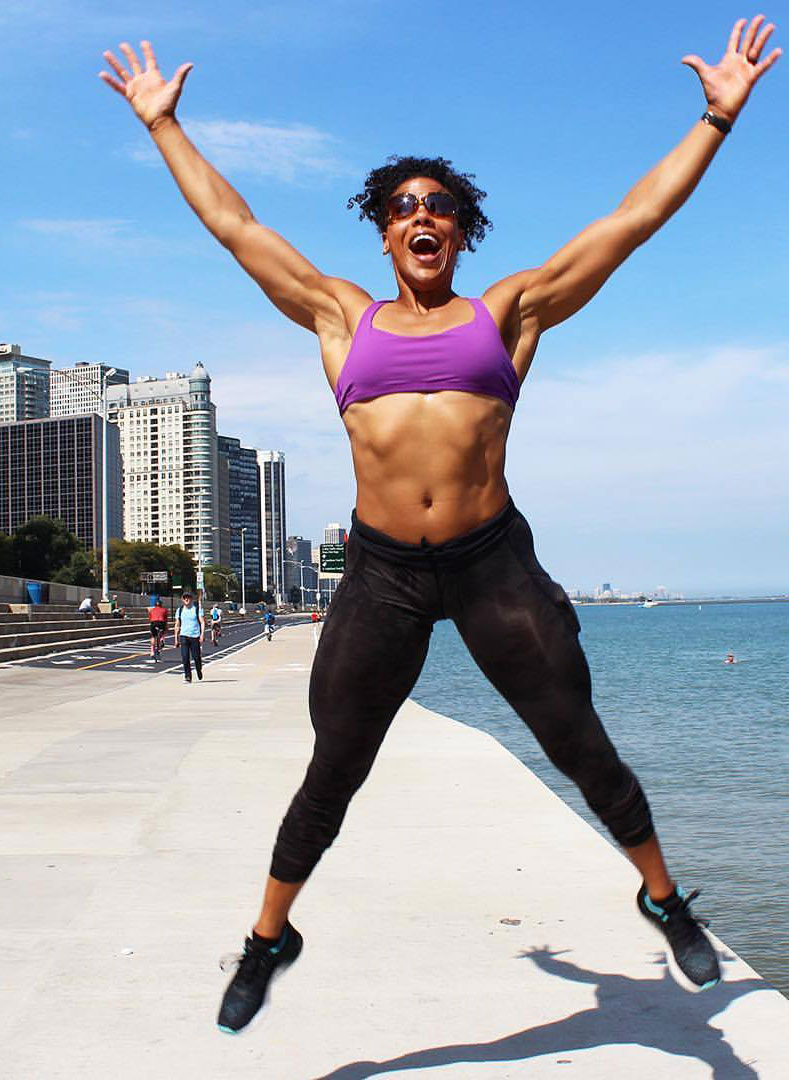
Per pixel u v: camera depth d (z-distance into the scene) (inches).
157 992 147.3
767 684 1203.2
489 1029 132.7
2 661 1053.8
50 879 208.8
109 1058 125.9
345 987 148.3
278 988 148.1
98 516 5487.2
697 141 109.6
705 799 421.4
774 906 271.1
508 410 107.2
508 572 106.5
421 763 354.9
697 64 110.3
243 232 115.8
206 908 188.9
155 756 382.6
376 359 105.2
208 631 2257.6
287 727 484.7
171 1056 126.3
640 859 113.3
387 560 106.6
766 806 402.9
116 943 169.2
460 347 104.0
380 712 109.3
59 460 5565.9
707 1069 119.3
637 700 971.9
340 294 113.8
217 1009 140.9
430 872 211.6
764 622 7037.4
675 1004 139.2
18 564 3720.5
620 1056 123.4
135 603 2559.1
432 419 103.8
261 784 320.5
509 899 191.9
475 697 1005.8
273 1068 122.6
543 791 301.0
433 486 104.3
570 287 110.3
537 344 112.6
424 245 107.5
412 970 155.0
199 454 7027.6
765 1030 130.0
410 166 118.3
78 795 302.7
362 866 216.8
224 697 674.2
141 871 215.3
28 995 146.3
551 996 143.5
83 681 837.8
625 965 155.3
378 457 105.4
